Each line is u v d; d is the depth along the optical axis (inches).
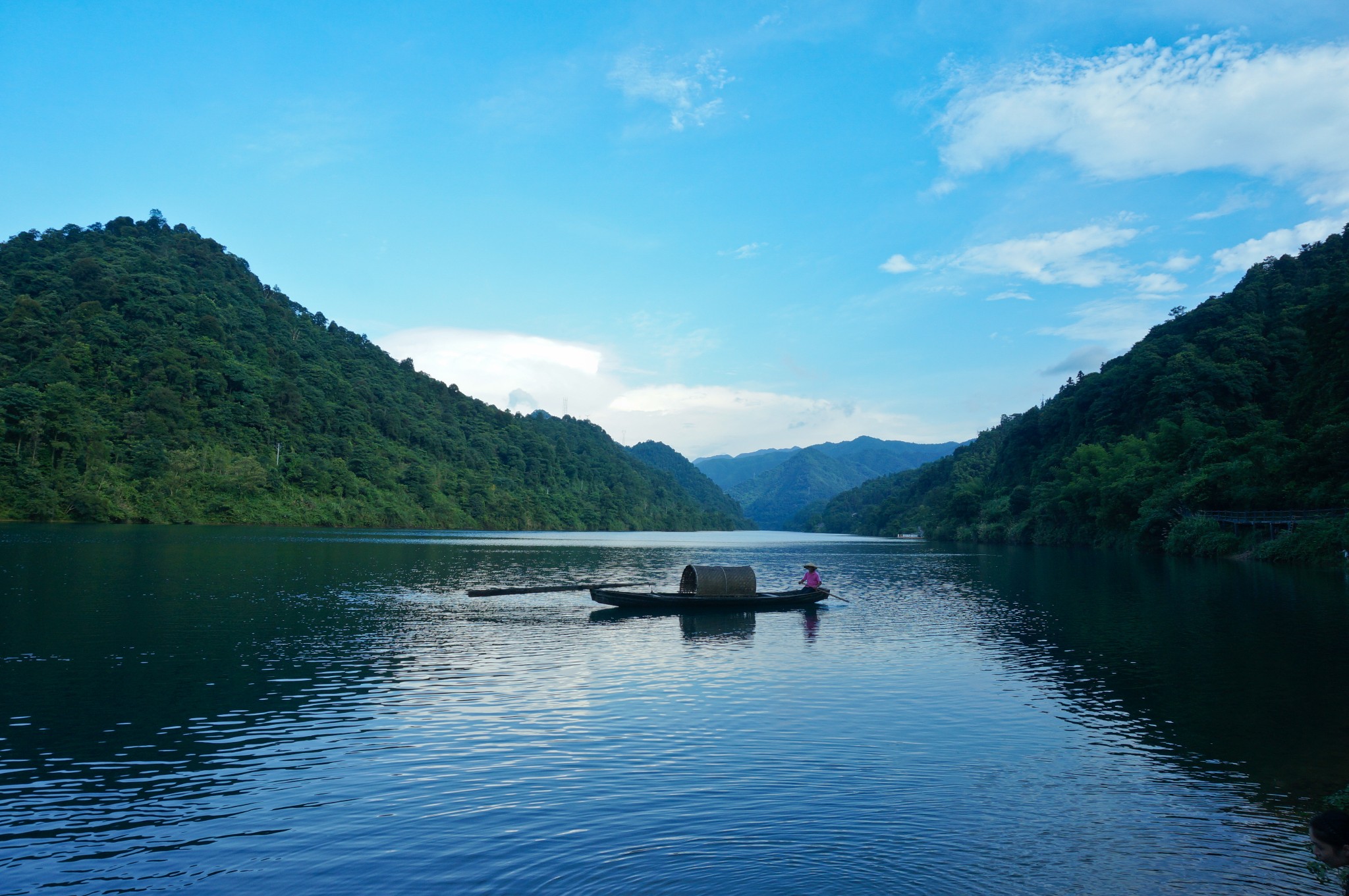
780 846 400.2
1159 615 1318.9
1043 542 4645.7
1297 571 2150.6
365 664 866.1
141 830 420.2
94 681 757.9
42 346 5004.9
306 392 6628.9
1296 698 737.0
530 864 377.7
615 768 522.0
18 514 4020.7
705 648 1003.3
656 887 354.9
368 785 488.4
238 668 825.5
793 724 636.1
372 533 4874.5
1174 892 354.9
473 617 1253.1
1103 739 600.1
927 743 587.2
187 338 5802.2
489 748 565.0
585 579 2012.8
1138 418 4805.6
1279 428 3240.7
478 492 7578.7
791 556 3659.0
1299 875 373.7
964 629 1194.6
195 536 3383.4
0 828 422.3
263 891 352.8
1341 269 5216.5
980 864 381.4
